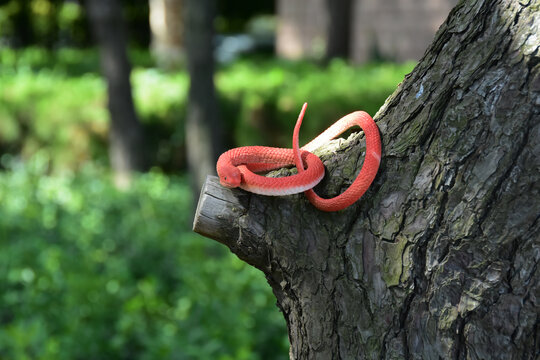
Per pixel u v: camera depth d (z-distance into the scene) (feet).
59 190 24.41
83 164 28.22
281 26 53.36
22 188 24.71
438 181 4.74
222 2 83.30
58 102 27.86
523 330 4.45
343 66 31.96
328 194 5.21
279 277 5.33
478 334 4.55
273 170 5.98
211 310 13.55
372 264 4.88
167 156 29.09
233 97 26.86
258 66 33.86
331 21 36.73
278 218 5.13
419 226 4.75
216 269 15.90
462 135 4.67
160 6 34.22
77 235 19.77
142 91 29.07
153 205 23.86
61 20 56.13
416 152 4.89
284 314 5.59
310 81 27.35
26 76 32.04
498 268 4.50
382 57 40.32
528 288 4.43
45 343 12.13
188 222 21.67
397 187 4.90
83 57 41.37
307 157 5.41
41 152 28.43
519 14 4.58
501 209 4.49
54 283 15.19
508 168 4.48
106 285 15.23
